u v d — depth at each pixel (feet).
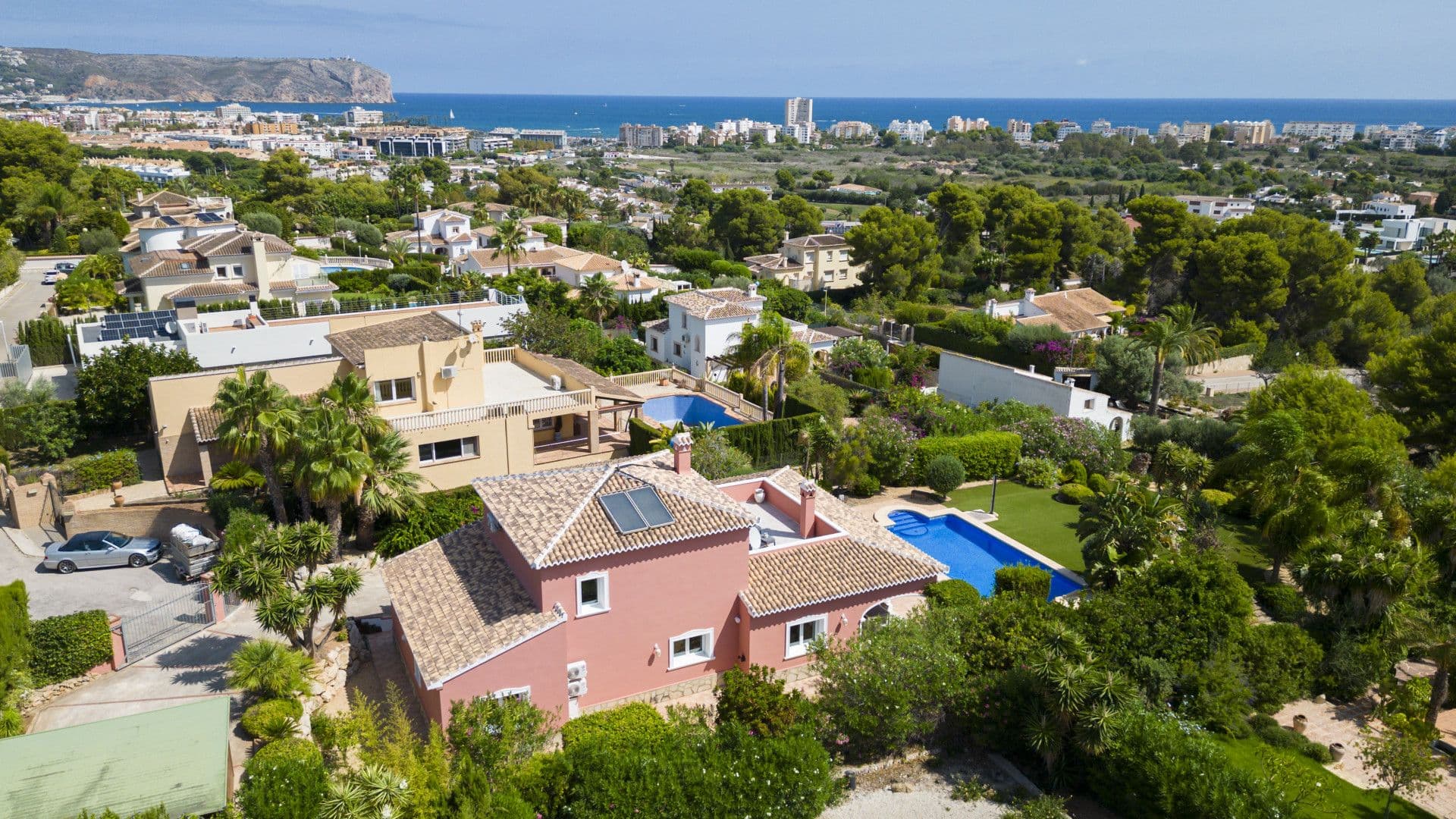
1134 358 222.28
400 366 142.72
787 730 77.71
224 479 125.59
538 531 86.17
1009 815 75.61
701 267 397.60
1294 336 291.79
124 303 251.60
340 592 90.84
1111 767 75.41
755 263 408.26
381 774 65.31
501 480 96.53
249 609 103.04
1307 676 96.73
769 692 80.38
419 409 146.10
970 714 83.82
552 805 70.33
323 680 88.38
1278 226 305.12
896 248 351.87
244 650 84.23
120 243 343.87
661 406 201.57
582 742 74.08
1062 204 369.71
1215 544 127.24
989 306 272.92
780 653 95.61
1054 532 140.26
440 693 78.84
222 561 92.22
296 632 96.22
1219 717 87.56
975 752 85.71
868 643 85.30
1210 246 296.10
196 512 119.44
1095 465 168.04
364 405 121.08
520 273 308.40
